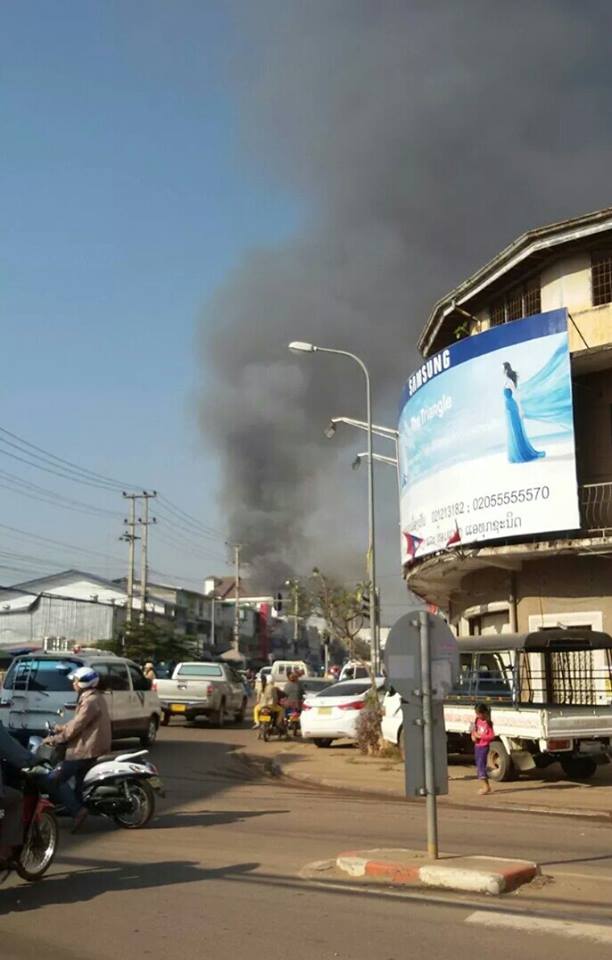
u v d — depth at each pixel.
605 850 9.91
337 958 6.07
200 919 7.04
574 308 22.31
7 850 7.76
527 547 20.84
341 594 44.22
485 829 11.39
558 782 16.33
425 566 23.81
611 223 21.33
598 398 21.94
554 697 20.86
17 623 69.56
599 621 21.16
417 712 8.54
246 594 105.75
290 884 8.16
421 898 7.61
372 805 13.73
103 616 68.75
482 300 25.39
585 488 21.20
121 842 10.32
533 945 6.30
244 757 21.41
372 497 27.23
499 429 21.47
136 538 64.62
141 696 21.70
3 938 6.61
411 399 24.78
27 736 17.41
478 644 17.12
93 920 7.05
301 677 33.81
